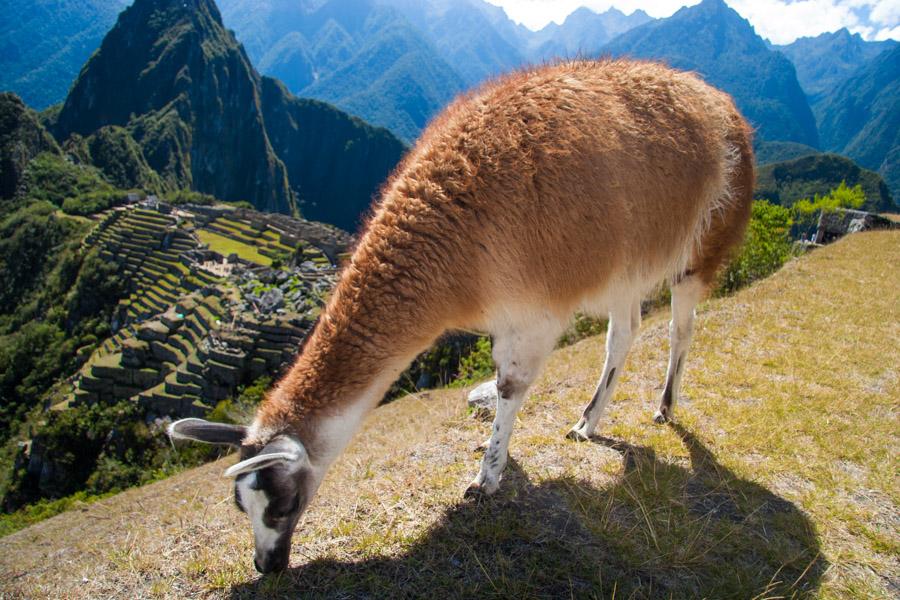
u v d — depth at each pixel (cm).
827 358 557
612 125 327
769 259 1188
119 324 4750
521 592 273
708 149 374
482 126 316
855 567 297
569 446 412
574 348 823
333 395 300
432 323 311
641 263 354
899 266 962
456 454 418
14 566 397
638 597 272
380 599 276
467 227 297
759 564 298
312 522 345
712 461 389
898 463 385
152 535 377
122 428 2300
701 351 599
